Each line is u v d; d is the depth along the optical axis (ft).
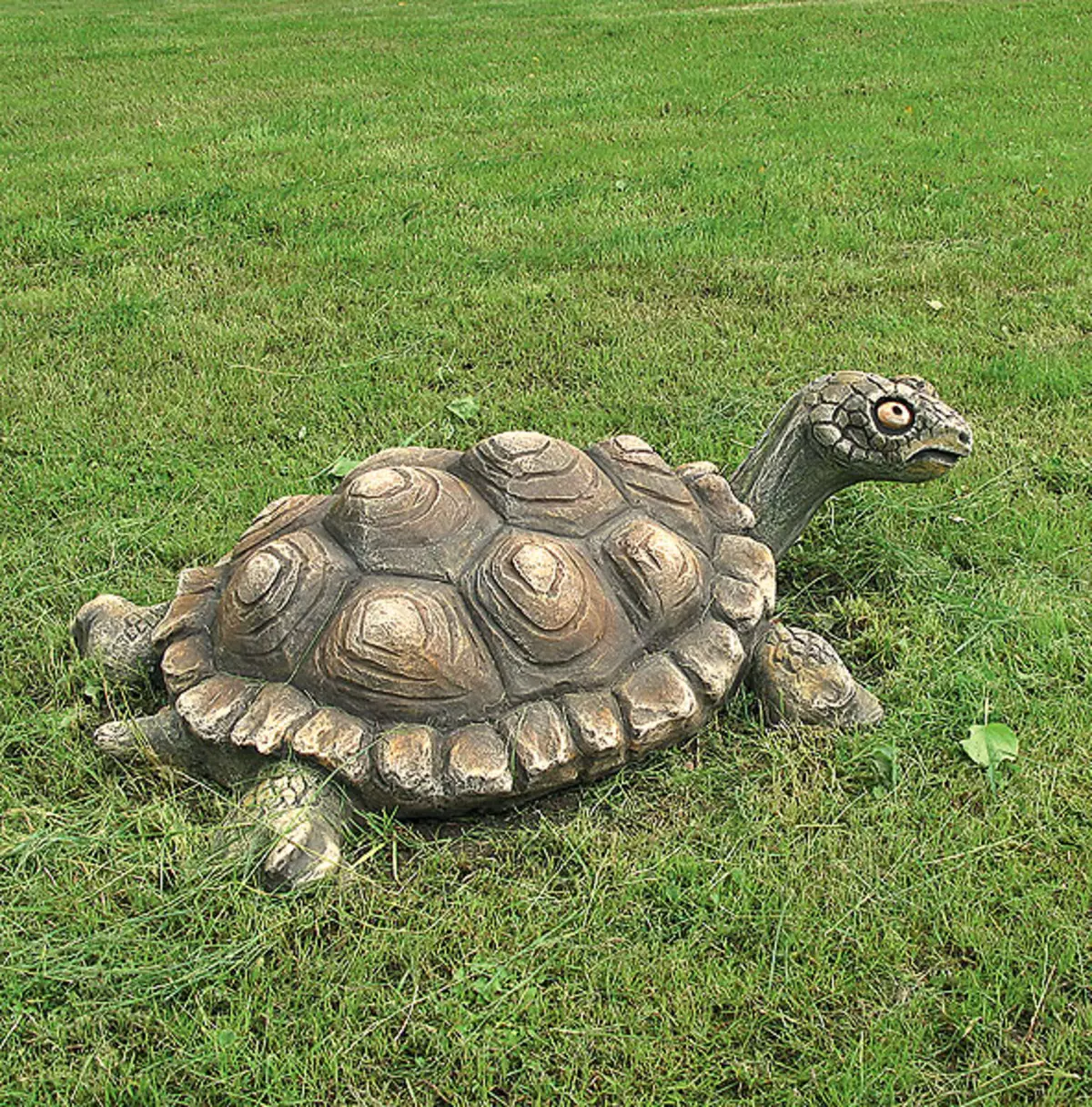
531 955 4.08
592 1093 3.79
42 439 6.70
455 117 12.89
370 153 11.47
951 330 7.65
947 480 6.22
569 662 4.37
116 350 7.58
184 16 21.50
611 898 4.23
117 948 4.04
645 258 8.71
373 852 4.30
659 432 6.64
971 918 4.15
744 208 9.68
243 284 8.51
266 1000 3.96
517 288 8.30
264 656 4.40
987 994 3.96
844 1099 3.73
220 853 4.22
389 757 4.21
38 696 5.07
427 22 19.62
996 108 12.57
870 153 11.00
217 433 6.74
